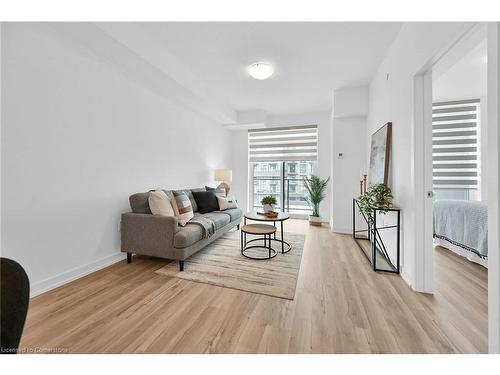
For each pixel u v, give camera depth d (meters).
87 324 1.49
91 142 2.33
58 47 2.00
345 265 2.55
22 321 0.55
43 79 1.90
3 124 1.66
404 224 2.18
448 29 1.44
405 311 1.65
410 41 1.99
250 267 2.47
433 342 1.34
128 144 2.80
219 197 3.96
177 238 2.34
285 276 2.24
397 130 2.35
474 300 1.80
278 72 3.18
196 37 2.35
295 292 1.94
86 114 2.27
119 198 2.68
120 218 2.68
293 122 5.29
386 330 1.44
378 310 1.67
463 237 2.64
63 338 1.36
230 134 5.76
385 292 1.94
